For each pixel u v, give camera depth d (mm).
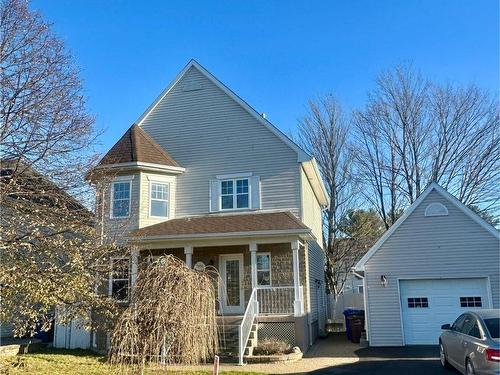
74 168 11820
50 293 10711
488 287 17281
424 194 18328
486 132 29625
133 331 9023
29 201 11344
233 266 19562
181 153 21328
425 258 17969
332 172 33031
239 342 14625
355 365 13938
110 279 13922
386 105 31891
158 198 20328
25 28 11703
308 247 20469
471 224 17797
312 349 17781
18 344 16828
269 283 18953
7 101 11180
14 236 10805
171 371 10758
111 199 19719
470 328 10648
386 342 17844
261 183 20188
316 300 22859
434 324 17625
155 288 9234
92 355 16203
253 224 18219
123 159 19922
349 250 34281
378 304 18141
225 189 20578
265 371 13016
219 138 21078
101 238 12617
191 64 22156
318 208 28250
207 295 9750
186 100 21875
